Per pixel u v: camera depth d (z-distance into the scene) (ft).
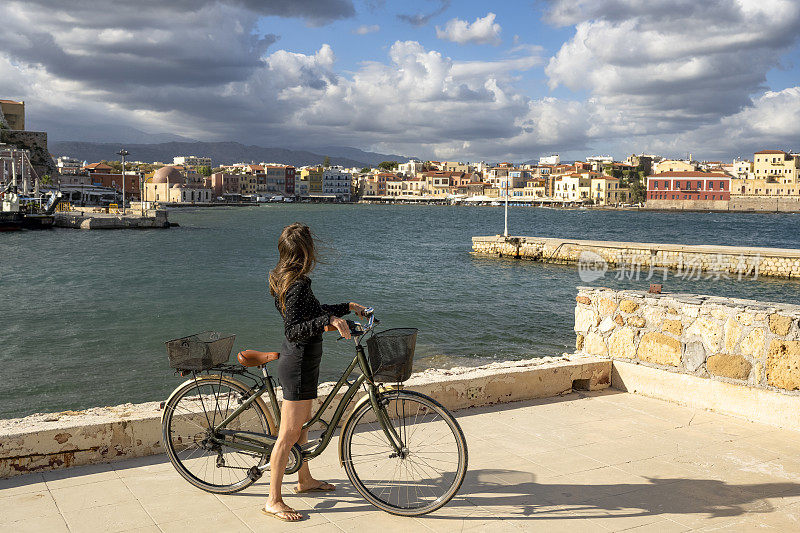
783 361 17.56
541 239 154.20
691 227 348.18
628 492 13.41
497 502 12.85
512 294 96.22
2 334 62.18
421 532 11.62
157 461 14.76
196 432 14.83
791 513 12.53
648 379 20.53
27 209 280.31
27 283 102.94
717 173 568.00
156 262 139.74
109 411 15.98
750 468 14.83
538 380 20.29
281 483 12.42
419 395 12.57
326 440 12.77
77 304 81.30
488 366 20.93
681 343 19.74
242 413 13.87
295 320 12.04
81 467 14.38
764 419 17.98
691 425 17.84
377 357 12.11
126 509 12.37
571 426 17.67
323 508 12.60
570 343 60.75
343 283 107.55
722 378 18.84
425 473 13.53
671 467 14.83
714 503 12.92
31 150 460.14
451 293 96.58
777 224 395.34
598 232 294.66
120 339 60.08
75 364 50.44
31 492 13.03
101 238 219.20
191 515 12.19
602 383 21.42
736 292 107.34
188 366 13.17
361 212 530.27
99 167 616.80
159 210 285.23
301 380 12.19
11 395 42.50
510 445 16.14
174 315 73.51
